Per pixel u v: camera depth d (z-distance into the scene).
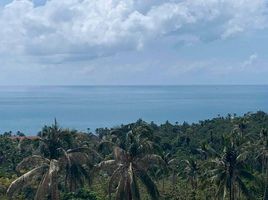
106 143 51.66
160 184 80.44
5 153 86.88
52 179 37.09
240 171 51.00
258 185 59.34
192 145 118.12
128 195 39.03
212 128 133.50
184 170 90.31
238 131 103.00
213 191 62.25
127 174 38.88
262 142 77.81
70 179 45.00
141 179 40.00
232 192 51.47
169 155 101.88
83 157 41.34
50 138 39.88
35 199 37.44
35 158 39.22
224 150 51.22
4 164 81.56
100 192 54.41
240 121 114.31
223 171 50.91
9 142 105.62
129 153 39.97
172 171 88.94
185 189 75.06
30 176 38.91
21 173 59.66
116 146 40.47
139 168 40.12
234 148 50.94
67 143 41.41
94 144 63.38
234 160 50.59
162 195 67.94
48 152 39.62
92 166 43.53
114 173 40.06
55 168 37.22
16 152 85.81
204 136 125.19
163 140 123.50
